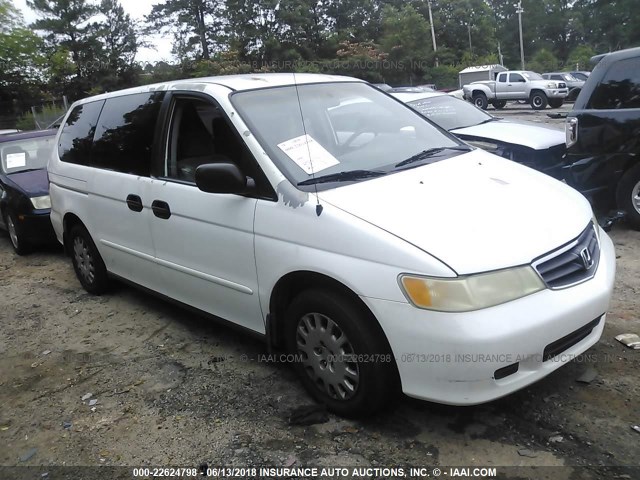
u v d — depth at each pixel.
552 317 2.62
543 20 79.75
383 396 2.86
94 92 48.75
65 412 3.42
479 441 2.80
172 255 3.93
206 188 3.21
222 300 3.63
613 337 3.67
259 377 3.60
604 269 3.00
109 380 3.75
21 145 7.90
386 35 44.69
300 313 3.09
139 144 4.21
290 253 3.02
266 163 3.22
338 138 3.67
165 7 48.53
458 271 2.52
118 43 52.81
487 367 2.51
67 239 5.43
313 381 3.17
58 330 4.66
